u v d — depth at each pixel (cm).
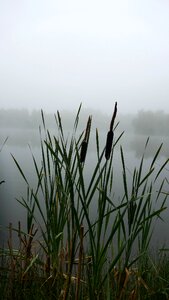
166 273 214
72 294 167
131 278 203
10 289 181
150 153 6022
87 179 1533
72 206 130
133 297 162
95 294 146
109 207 153
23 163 3097
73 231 138
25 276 184
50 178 161
